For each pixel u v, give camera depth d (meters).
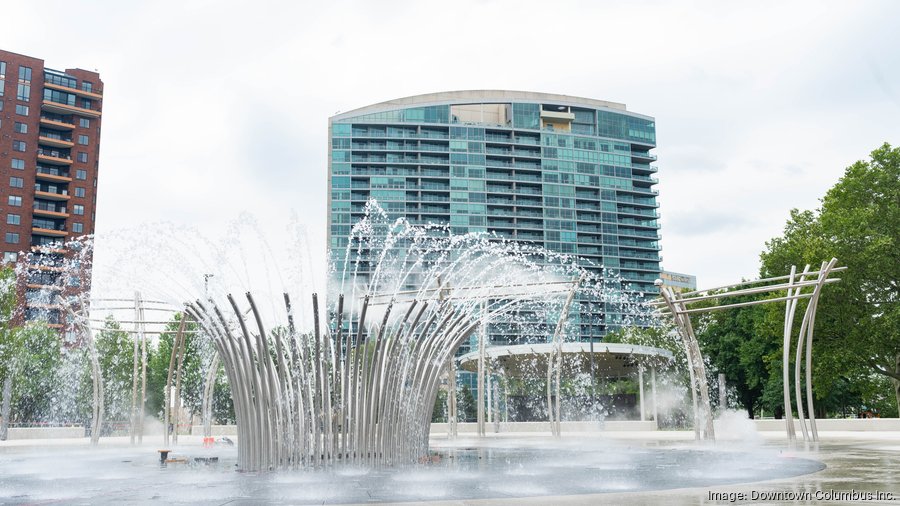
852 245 29.30
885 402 52.12
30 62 84.56
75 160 87.00
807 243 30.36
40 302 60.09
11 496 10.02
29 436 33.09
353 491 10.02
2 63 82.62
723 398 41.81
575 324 93.69
